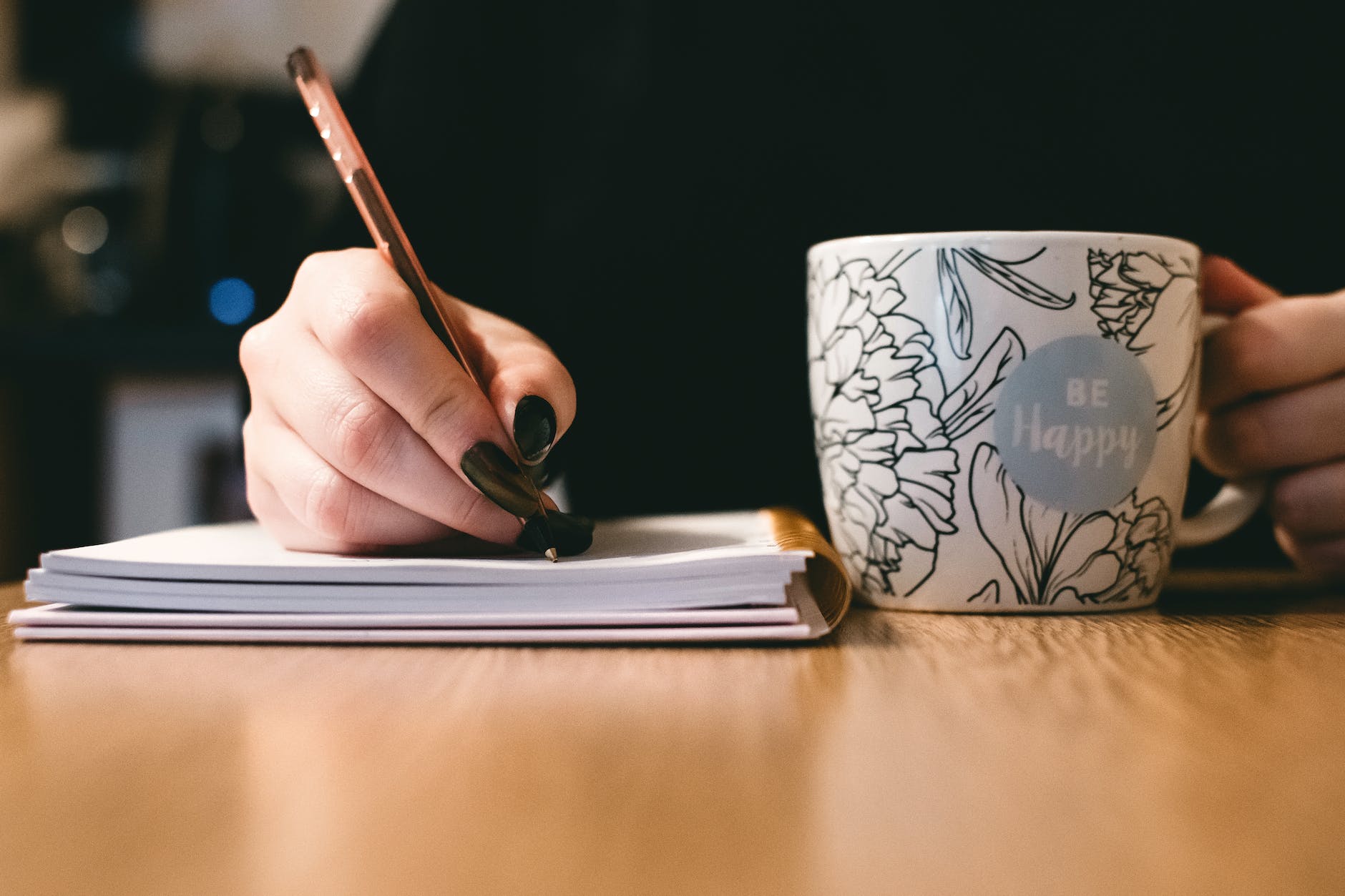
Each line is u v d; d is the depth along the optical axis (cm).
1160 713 29
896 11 86
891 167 88
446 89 91
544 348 44
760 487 90
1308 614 45
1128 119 84
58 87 152
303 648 37
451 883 17
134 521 144
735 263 89
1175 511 46
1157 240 43
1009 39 85
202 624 38
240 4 151
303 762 24
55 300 141
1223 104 84
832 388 47
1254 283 56
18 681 33
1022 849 19
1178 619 44
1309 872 18
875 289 44
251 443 46
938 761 24
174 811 21
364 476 40
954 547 44
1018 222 86
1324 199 84
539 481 44
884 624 43
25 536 129
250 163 132
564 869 18
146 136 151
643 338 90
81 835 20
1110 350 43
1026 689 31
